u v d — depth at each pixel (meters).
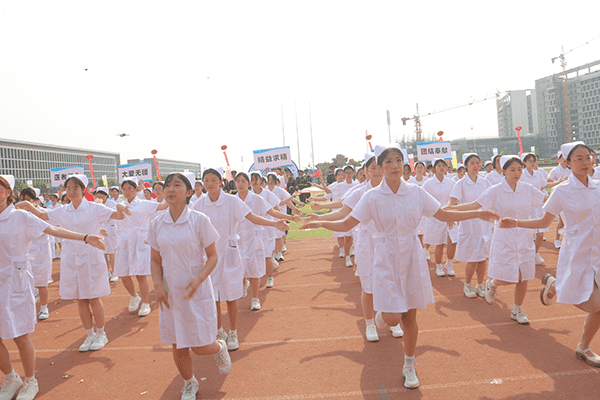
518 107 177.62
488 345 4.73
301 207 23.69
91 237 4.31
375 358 4.58
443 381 3.97
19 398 4.07
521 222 4.21
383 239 3.83
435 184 8.24
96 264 5.40
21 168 105.69
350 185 10.82
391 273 3.77
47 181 113.88
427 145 15.08
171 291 3.66
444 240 8.00
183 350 3.78
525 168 8.62
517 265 5.14
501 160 5.39
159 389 4.21
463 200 6.91
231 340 5.08
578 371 4.01
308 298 7.18
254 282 6.60
